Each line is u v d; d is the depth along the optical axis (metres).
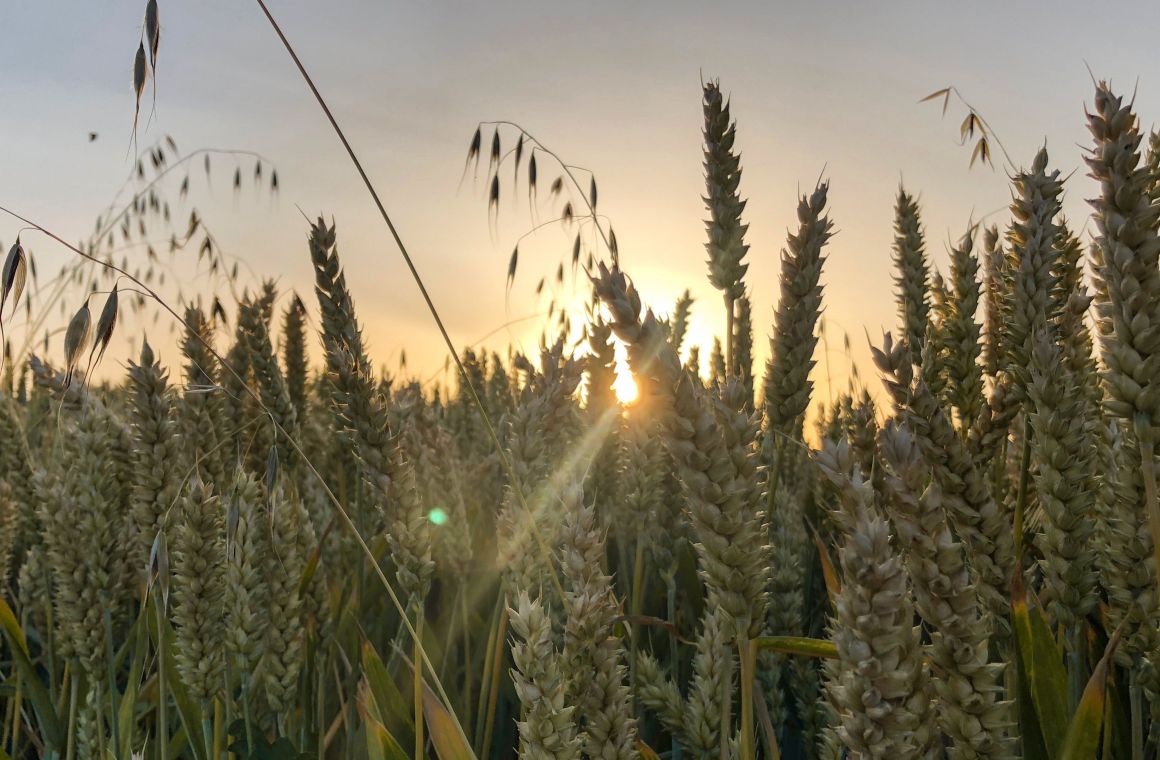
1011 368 2.18
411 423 3.24
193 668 2.42
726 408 1.51
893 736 1.08
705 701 2.10
